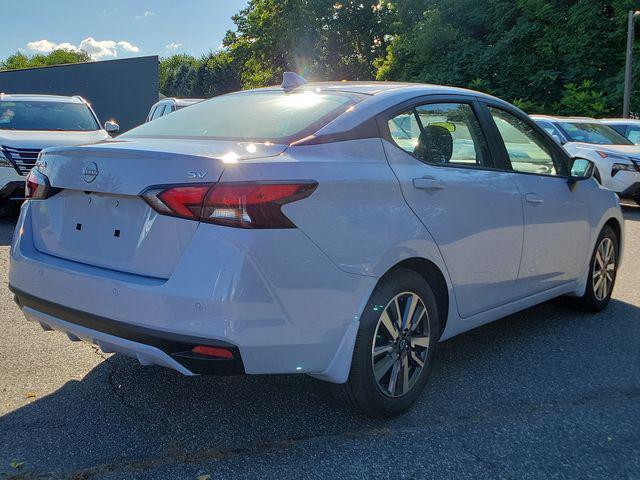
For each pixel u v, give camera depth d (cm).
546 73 2494
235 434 311
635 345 446
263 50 4009
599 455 295
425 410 340
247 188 267
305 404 345
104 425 317
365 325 304
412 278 327
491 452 296
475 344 446
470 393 362
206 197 266
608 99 2311
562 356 423
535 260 424
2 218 942
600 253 511
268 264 267
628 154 1098
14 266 337
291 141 305
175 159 276
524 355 425
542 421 328
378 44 3916
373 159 321
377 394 315
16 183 859
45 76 3105
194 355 266
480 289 378
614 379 386
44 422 318
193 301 264
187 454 291
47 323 319
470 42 2866
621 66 2434
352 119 326
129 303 277
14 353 409
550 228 434
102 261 298
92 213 306
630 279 640
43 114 1020
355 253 295
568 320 503
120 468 277
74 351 416
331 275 286
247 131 326
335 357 294
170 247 274
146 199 277
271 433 312
